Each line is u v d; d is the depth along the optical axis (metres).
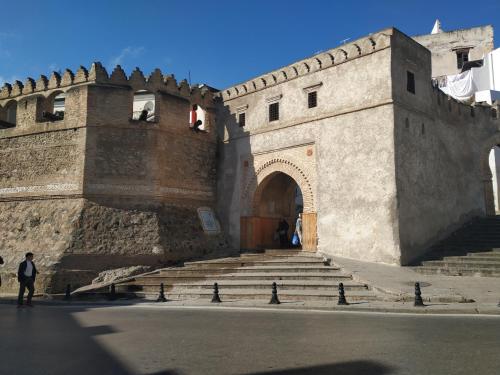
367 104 17.81
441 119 20.02
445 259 16.36
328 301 12.36
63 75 21.39
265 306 11.88
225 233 22.62
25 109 21.69
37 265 17.58
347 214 17.91
